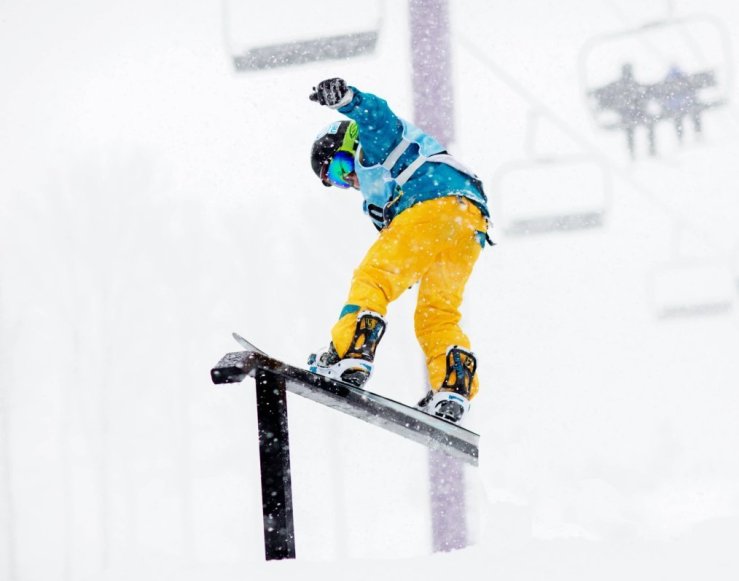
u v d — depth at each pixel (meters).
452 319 14.27
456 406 13.64
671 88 34.31
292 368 11.17
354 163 14.40
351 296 13.33
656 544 9.65
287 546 10.92
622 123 34.84
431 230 13.58
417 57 21.83
